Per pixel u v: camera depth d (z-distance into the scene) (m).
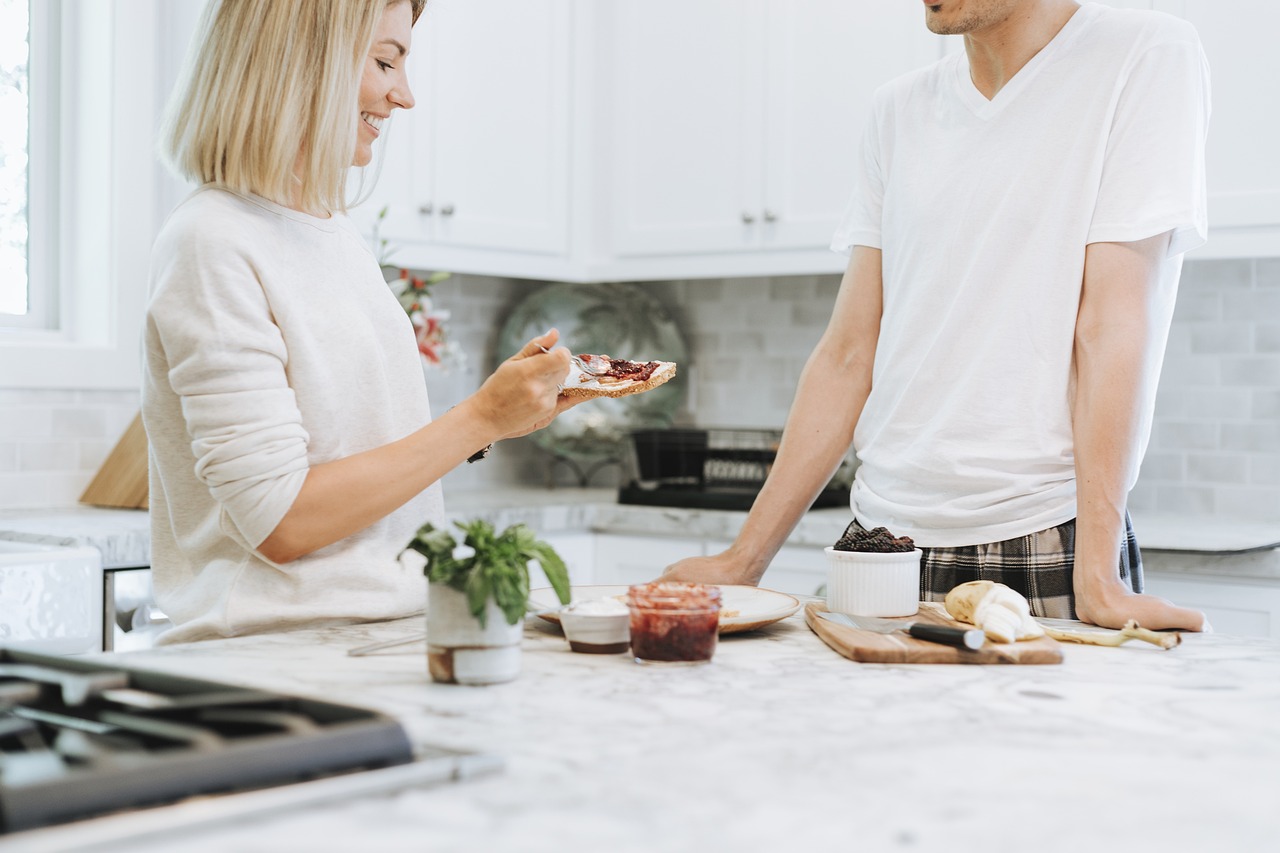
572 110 3.23
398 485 1.33
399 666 1.10
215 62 1.41
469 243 3.03
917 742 0.84
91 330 2.77
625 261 3.24
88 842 0.60
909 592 1.32
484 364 3.60
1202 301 2.83
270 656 1.14
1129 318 1.54
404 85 1.56
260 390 1.31
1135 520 2.71
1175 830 0.67
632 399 3.39
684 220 3.13
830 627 1.23
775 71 2.98
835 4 2.89
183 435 1.40
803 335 3.38
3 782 0.64
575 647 1.17
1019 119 1.67
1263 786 0.75
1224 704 0.96
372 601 1.40
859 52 2.87
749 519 1.72
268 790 0.69
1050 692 1.00
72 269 2.79
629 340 3.43
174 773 0.66
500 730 0.87
